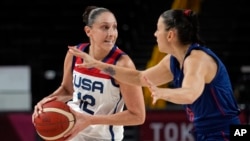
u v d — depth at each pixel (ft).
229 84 19.97
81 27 58.54
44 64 54.90
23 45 57.11
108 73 21.71
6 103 44.96
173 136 36.65
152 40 55.83
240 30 56.34
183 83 18.33
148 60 54.29
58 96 24.67
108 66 21.67
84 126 21.75
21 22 59.11
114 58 22.68
